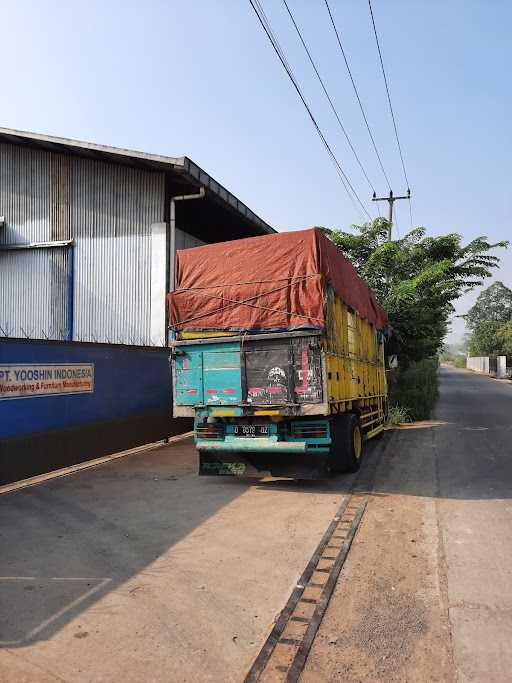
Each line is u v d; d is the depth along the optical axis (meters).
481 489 7.63
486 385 40.06
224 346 7.82
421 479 8.32
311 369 7.38
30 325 16.27
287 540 5.51
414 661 3.29
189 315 8.10
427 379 20.41
